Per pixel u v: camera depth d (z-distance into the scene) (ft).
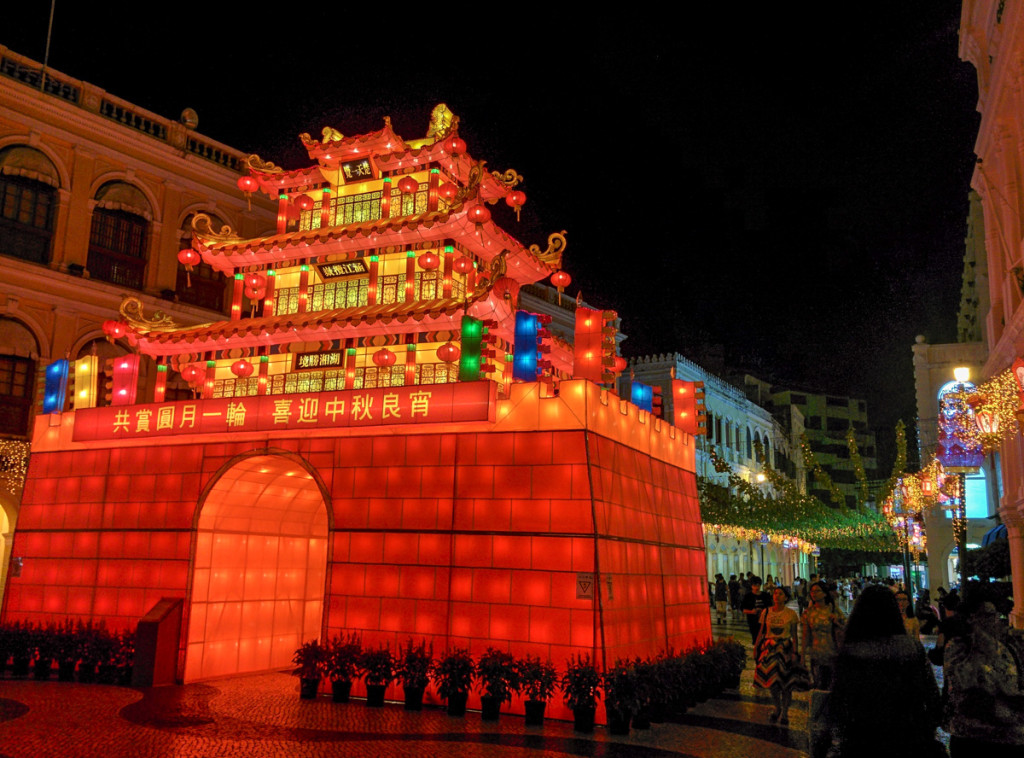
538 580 37.63
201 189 87.35
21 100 73.56
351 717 35.76
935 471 88.69
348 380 46.32
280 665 50.83
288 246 47.98
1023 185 64.75
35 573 49.49
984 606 19.79
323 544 54.85
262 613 49.70
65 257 76.02
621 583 39.19
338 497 42.86
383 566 40.98
